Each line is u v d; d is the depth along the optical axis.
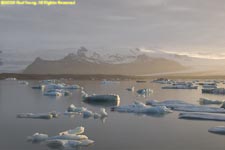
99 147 17.91
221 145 18.64
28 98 50.56
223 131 22.08
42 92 66.31
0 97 52.69
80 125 24.50
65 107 37.75
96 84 124.06
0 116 28.92
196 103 44.78
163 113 31.27
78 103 42.47
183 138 20.34
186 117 28.64
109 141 19.38
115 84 125.56
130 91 74.69
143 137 20.59
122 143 18.89
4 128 23.03
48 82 132.38
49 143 17.86
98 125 24.67
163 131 22.55
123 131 22.45
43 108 36.59
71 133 19.56
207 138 20.30
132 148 17.80
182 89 85.75
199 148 18.02
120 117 28.67
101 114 28.80
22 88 84.19
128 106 33.66
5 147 17.48
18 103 42.56
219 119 27.12
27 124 24.55
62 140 17.89
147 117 28.75
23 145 17.84
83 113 29.09
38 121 25.97
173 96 59.34
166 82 146.38
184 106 35.41
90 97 44.12
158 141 19.52
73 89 81.00
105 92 70.62
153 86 105.25
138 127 24.03
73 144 17.72
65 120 26.52
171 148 17.95
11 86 97.88
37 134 18.94
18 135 20.58
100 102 43.56
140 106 33.22
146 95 61.50
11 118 27.52
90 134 21.36
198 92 72.25
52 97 52.66
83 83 134.88
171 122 26.16
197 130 22.83
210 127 23.89
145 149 17.66
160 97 56.81
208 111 32.53
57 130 22.53
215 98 55.03
